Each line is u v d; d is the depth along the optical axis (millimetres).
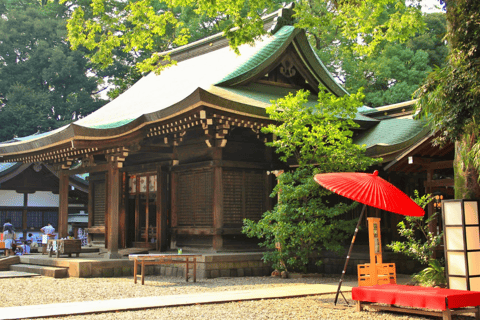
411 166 12820
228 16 35781
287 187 14039
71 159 19297
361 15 14359
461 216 9266
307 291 10977
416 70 33812
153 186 18297
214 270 14312
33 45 47500
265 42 18984
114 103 22469
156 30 14500
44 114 44281
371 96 33219
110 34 14398
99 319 7730
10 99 43938
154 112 15641
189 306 9070
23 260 17047
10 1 49375
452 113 9219
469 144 10375
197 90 14000
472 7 9430
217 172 16125
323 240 14273
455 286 9305
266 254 14625
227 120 15414
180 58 24922
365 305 8789
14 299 10234
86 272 14445
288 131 14070
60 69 45062
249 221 14617
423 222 15625
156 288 11844
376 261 10453
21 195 26016
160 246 17266
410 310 8273
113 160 16359
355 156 14102
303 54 18891
